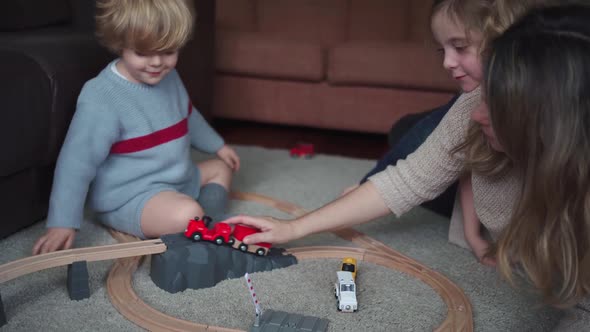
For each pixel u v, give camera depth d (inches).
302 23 105.3
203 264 39.4
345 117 89.0
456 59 36.9
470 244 46.4
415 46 85.8
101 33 44.2
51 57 46.0
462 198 46.1
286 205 55.1
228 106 92.9
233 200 56.5
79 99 44.2
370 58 85.0
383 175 42.4
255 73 90.0
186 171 49.5
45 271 41.4
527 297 40.3
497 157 36.4
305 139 88.8
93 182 46.8
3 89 40.8
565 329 32.1
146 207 45.2
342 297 37.4
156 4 41.4
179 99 49.6
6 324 34.9
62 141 46.6
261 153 74.9
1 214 44.4
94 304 37.5
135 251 38.5
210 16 78.2
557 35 26.1
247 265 41.7
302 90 89.7
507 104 26.9
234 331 34.3
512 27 28.3
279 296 39.2
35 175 47.1
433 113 51.1
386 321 36.8
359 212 41.9
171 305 37.8
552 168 26.4
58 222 42.3
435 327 36.4
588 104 25.5
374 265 44.2
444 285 40.8
